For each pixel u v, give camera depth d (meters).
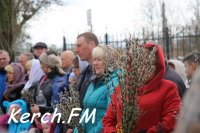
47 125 4.34
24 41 17.80
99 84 3.51
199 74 0.71
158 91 2.83
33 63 5.07
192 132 0.68
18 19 16.41
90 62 3.99
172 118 2.73
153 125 2.78
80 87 3.94
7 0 15.49
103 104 3.41
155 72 2.84
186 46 10.55
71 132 3.86
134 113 2.56
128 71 2.55
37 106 4.60
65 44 12.30
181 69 4.80
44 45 7.61
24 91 4.79
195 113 0.68
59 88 4.44
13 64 5.66
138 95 2.67
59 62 4.72
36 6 17.38
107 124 3.00
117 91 2.90
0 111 5.41
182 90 3.44
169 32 10.41
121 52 2.94
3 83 6.05
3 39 15.27
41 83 4.71
